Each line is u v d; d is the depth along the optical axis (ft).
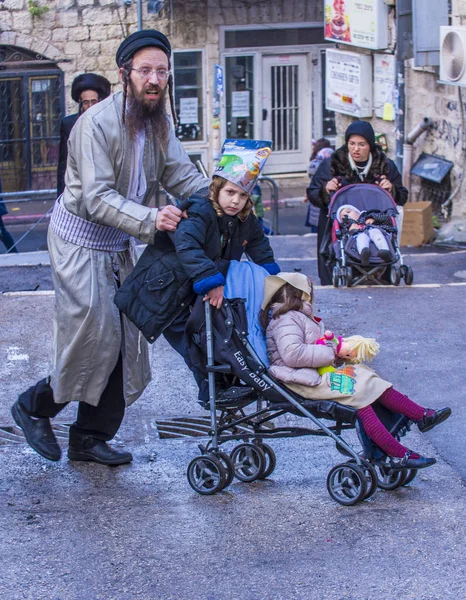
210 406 15.30
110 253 15.90
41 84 65.41
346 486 15.12
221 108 72.13
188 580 12.69
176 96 70.90
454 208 48.16
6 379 21.36
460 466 16.81
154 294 14.99
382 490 15.74
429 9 44.60
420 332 24.63
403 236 44.86
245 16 70.79
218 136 72.23
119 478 16.44
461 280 34.65
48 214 45.06
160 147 15.67
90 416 16.90
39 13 64.85
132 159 15.37
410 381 21.12
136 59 14.92
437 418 14.74
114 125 15.16
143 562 13.21
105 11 66.18
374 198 30.17
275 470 16.80
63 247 15.74
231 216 15.10
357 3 54.13
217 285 14.47
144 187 15.74
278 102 74.08
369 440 14.99
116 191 15.10
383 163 30.63
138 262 15.23
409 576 12.71
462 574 12.75
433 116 49.26
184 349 15.44
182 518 14.67
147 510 15.01
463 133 46.73
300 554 13.38
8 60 65.21
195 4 69.31
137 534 14.10
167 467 16.98
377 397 14.80
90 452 17.08
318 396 14.82
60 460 17.30
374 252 29.81
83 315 15.57
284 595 12.28
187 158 16.22
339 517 14.57
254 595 12.28
